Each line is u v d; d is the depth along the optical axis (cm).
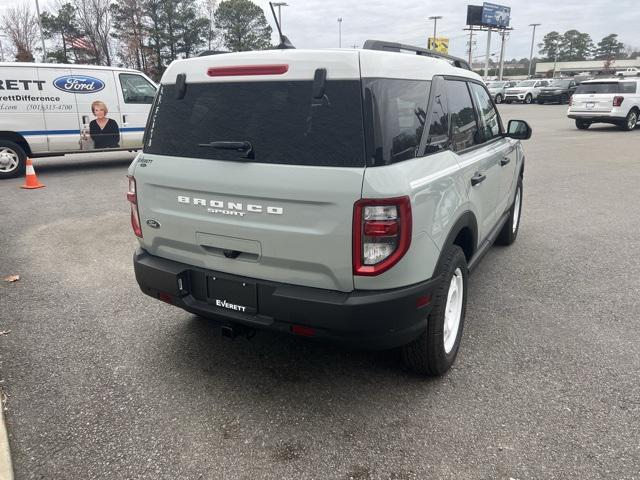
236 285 291
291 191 260
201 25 5138
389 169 254
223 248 293
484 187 388
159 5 4866
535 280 495
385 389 317
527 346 368
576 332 389
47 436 276
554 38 11856
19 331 395
